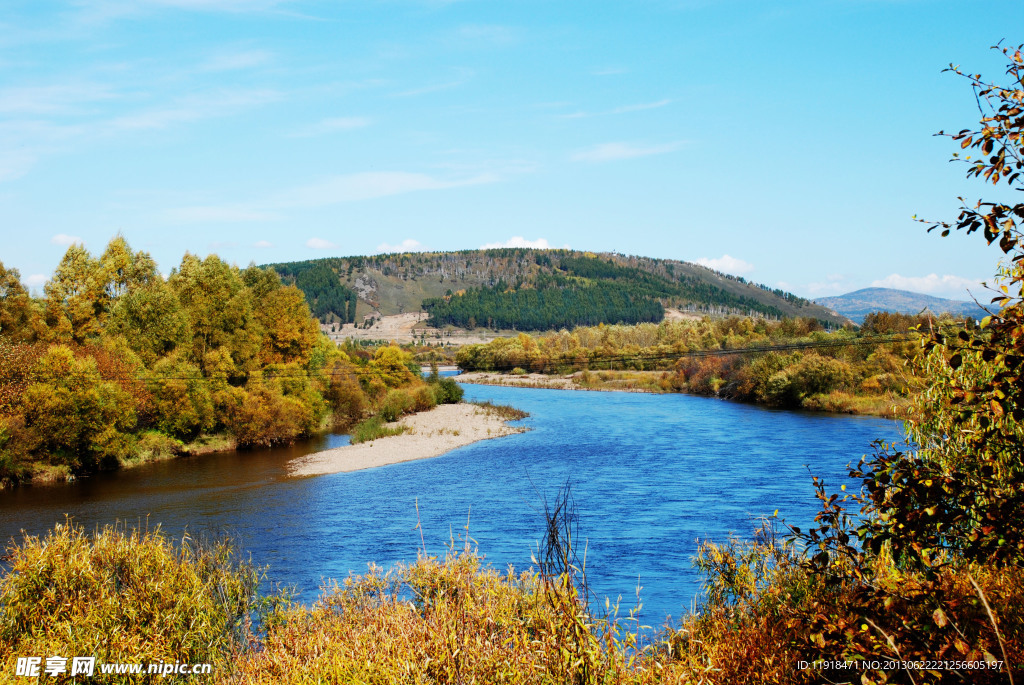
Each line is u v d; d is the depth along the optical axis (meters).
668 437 50.50
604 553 21.81
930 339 6.25
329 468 41.91
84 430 40.31
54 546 11.57
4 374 39.09
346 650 8.33
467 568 10.69
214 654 10.73
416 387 79.31
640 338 152.88
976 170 5.84
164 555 12.33
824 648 6.36
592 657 7.09
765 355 76.88
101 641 10.23
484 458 44.28
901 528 6.07
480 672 7.24
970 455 8.57
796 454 40.44
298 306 67.62
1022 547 5.64
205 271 59.53
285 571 20.89
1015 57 5.63
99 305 52.00
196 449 49.56
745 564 11.38
